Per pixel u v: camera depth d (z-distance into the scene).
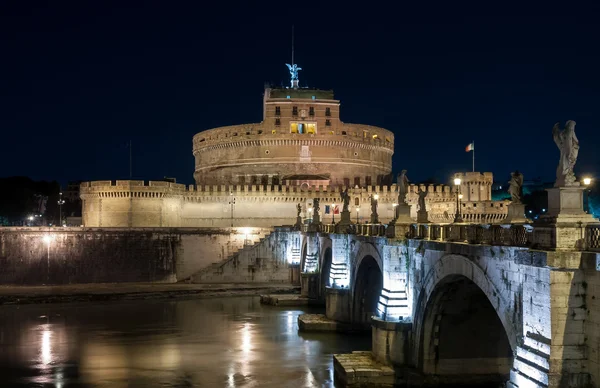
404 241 42.12
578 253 22.42
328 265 76.25
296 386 42.78
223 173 151.25
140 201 120.50
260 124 147.38
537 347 23.45
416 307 39.72
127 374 46.19
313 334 60.53
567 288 22.56
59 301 83.75
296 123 148.12
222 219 128.62
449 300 36.75
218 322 67.94
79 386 43.19
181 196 126.94
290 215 130.62
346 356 44.12
